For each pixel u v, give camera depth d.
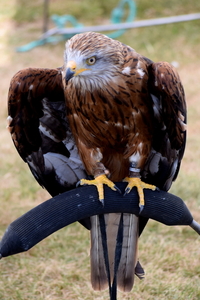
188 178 13.68
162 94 7.45
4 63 24.48
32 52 25.16
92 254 7.75
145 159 7.91
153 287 9.41
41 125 8.05
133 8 25.70
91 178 8.21
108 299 9.19
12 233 6.92
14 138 7.93
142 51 24.67
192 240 11.13
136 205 7.38
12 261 10.48
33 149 8.12
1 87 22.02
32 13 29.53
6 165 15.31
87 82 7.35
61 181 8.41
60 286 9.63
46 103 7.98
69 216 7.12
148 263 10.22
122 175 8.16
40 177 8.38
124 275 7.66
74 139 8.16
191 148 15.91
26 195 13.53
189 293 9.23
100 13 28.50
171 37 25.55
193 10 27.69
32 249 10.88
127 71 7.40
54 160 8.27
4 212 12.55
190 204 12.50
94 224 7.73
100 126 7.68
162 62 7.56
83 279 9.87
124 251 7.67
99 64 7.23
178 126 7.45
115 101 7.43
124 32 26.30
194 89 21.05
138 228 7.82
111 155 8.02
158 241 11.02
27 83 7.52
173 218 7.36
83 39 7.31
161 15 27.45
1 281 9.79
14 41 26.81
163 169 8.10
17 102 7.61
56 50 25.22
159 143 7.98
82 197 7.25
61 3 29.88
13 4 30.69
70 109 7.77
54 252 10.80
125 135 7.75
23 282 9.77
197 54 24.17
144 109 7.61
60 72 7.73
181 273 9.89
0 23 28.92
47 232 7.03
